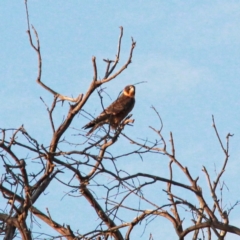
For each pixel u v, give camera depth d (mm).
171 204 11703
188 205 11812
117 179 11281
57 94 11320
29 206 11352
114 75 10656
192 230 12031
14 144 11070
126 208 11492
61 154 11312
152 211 11727
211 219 12000
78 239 11453
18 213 11406
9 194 11938
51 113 11391
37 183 11516
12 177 10758
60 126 11422
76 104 11219
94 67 10711
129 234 12102
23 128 11047
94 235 11703
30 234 11250
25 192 11211
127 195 11383
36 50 11219
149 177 11727
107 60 10664
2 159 11023
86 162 11352
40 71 11289
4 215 11523
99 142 11633
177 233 12148
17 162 11047
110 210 11375
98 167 11375
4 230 11469
